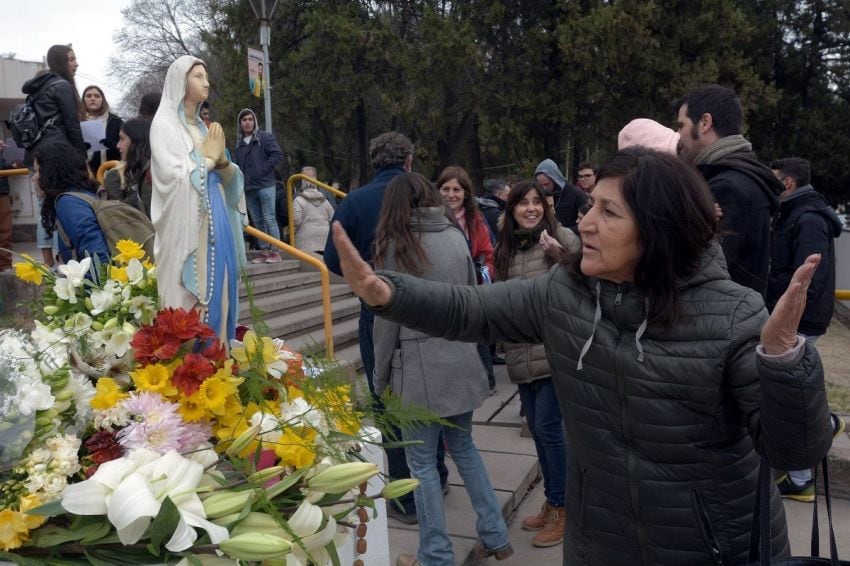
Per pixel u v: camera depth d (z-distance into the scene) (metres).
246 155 8.95
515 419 5.46
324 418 2.10
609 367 1.74
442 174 4.91
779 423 1.44
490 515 3.32
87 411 1.92
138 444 1.82
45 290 2.39
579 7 20.25
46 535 1.66
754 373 1.59
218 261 2.48
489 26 20.98
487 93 21.42
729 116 3.00
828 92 26.83
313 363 2.18
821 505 4.27
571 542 1.95
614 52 19.44
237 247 2.71
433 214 3.12
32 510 1.60
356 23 20.52
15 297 6.34
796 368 1.39
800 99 26.30
